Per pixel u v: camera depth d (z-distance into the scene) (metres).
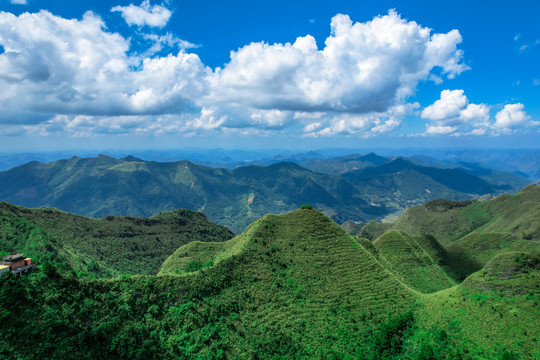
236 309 95.56
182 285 96.12
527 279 96.38
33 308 71.81
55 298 77.00
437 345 88.19
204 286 98.12
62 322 72.50
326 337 92.81
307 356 86.88
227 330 89.00
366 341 93.25
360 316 100.62
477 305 95.25
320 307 101.69
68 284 82.62
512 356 75.81
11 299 69.50
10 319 66.62
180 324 87.00
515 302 91.12
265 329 91.88
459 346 85.75
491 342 83.56
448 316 96.88
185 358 80.56
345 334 94.50
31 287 75.75
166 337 83.38
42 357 64.56
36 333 67.12
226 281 103.06
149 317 85.81
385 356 88.56
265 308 98.25
